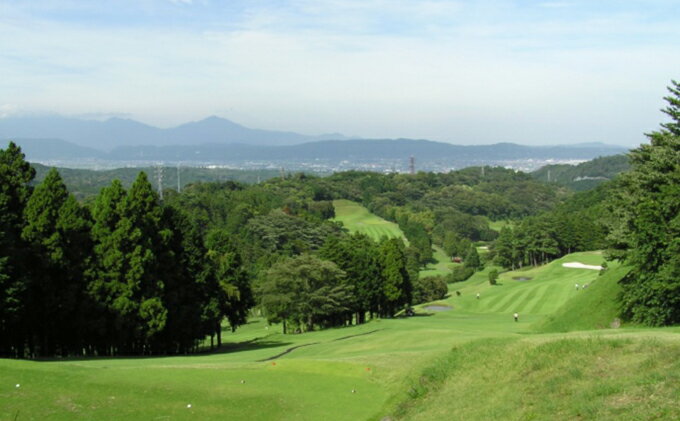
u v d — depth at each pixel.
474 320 57.00
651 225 31.80
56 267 34.69
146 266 37.84
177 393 19.80
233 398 19.70
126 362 29.50
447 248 163.00
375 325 52.28
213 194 170.38
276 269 60.94
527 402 16.27
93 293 36.19
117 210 37.84
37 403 17.52
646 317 32.34
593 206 138.38
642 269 32.66
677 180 34.72
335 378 22.91
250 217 148.62
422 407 18.86
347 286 63.19
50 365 22.42
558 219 125.81
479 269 137.25
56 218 35.38
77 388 19.38
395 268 69.25
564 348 19.34
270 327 77.75
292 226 140.38
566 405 15.05
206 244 58.28
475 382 19.56
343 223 191.62
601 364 17.25
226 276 54.34
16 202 35.78
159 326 37.12
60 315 35.09
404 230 177.50
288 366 24.70
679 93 39.12
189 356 37.22
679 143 36.94
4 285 30.69
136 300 37.19
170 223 43.34
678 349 16.64
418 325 49.41
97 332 37.31
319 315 66.44
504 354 20.91
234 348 47.53
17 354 36.12
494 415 16.08
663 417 12.56
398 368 23.41
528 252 128.88
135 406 18.08
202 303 47.44
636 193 38.75
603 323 36.47
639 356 16.97
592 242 120.81
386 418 18.41
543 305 70.81
